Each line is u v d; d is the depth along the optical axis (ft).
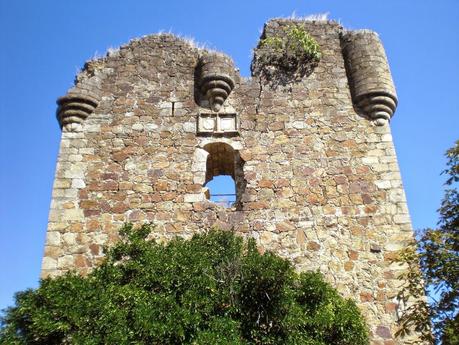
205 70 43.65
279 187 39.32
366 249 36.76
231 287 28.86
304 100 43.68
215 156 42.98
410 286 30.94
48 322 26.02
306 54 45.60
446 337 28.02
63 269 35.27
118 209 38.04
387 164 40.37
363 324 30.91
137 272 29.22
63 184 38.78
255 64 45.50
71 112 41.70
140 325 26.14
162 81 44.37
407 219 37.78
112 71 44.55
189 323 26.63
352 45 45.80
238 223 37.83
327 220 37.91
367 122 42.50
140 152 40.65
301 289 29.89
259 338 27.78
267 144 41.32
